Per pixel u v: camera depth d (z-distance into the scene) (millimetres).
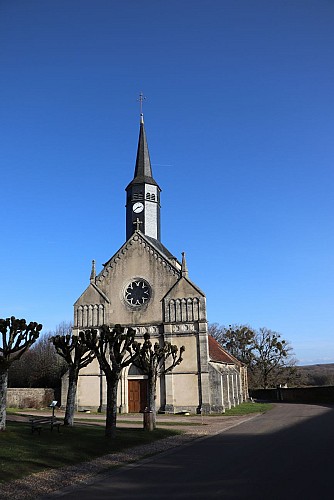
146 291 48219
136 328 47281
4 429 24234
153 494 13016
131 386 46625
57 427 27266
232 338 96750
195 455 19969
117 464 18688
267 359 93500
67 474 16609
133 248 49719
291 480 14039
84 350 31078
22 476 15836
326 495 12094
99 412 45156
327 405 54625
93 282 49719
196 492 12977
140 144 60844
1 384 24562
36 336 25562
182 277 47312
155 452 21469
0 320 24953
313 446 21109
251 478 14531
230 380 56656
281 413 43281
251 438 25141
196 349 45094
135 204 55938
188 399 44094
